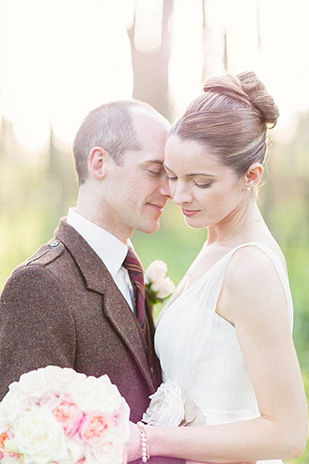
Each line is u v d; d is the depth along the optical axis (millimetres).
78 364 1865
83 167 2135
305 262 7918
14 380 1753
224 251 1954
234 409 1880
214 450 1723
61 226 2094
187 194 1838
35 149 14297
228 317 1851
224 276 1859
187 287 2057
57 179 14461
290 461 3711
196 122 1778
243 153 1801
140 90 12609
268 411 1714
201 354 1897
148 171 2062
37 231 11617
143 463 1750
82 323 1860
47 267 1860
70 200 14406
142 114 2100
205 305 1899
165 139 2088
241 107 1816
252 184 1858
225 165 1786
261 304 1729
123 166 2057
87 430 1447
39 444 1405
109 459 1436
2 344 1797
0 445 1491
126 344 1937
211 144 1764
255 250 1819
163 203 2129
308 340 5691
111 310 1938
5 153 13789
